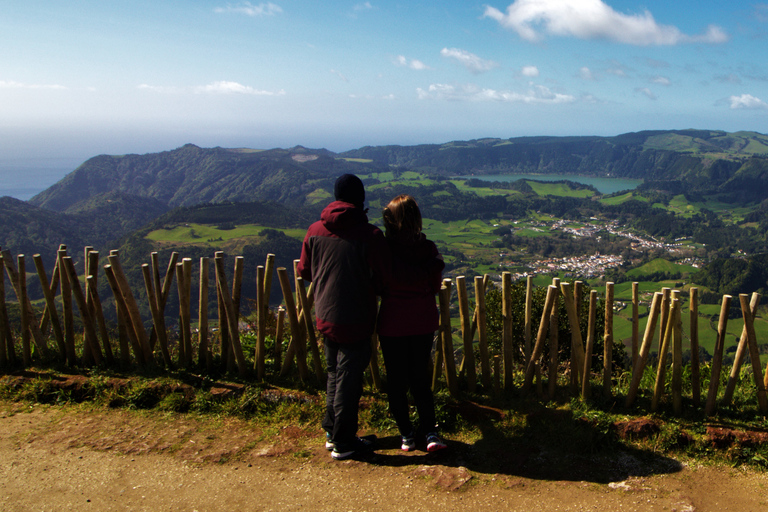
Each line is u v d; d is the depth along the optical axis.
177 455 3.14
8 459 3.06
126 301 4.14
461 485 2.82
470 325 3.96
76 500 2.65
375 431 3.55
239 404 3.77
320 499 2.68
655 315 3.47
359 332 2.99
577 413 3.45
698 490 2.80
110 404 3.83
